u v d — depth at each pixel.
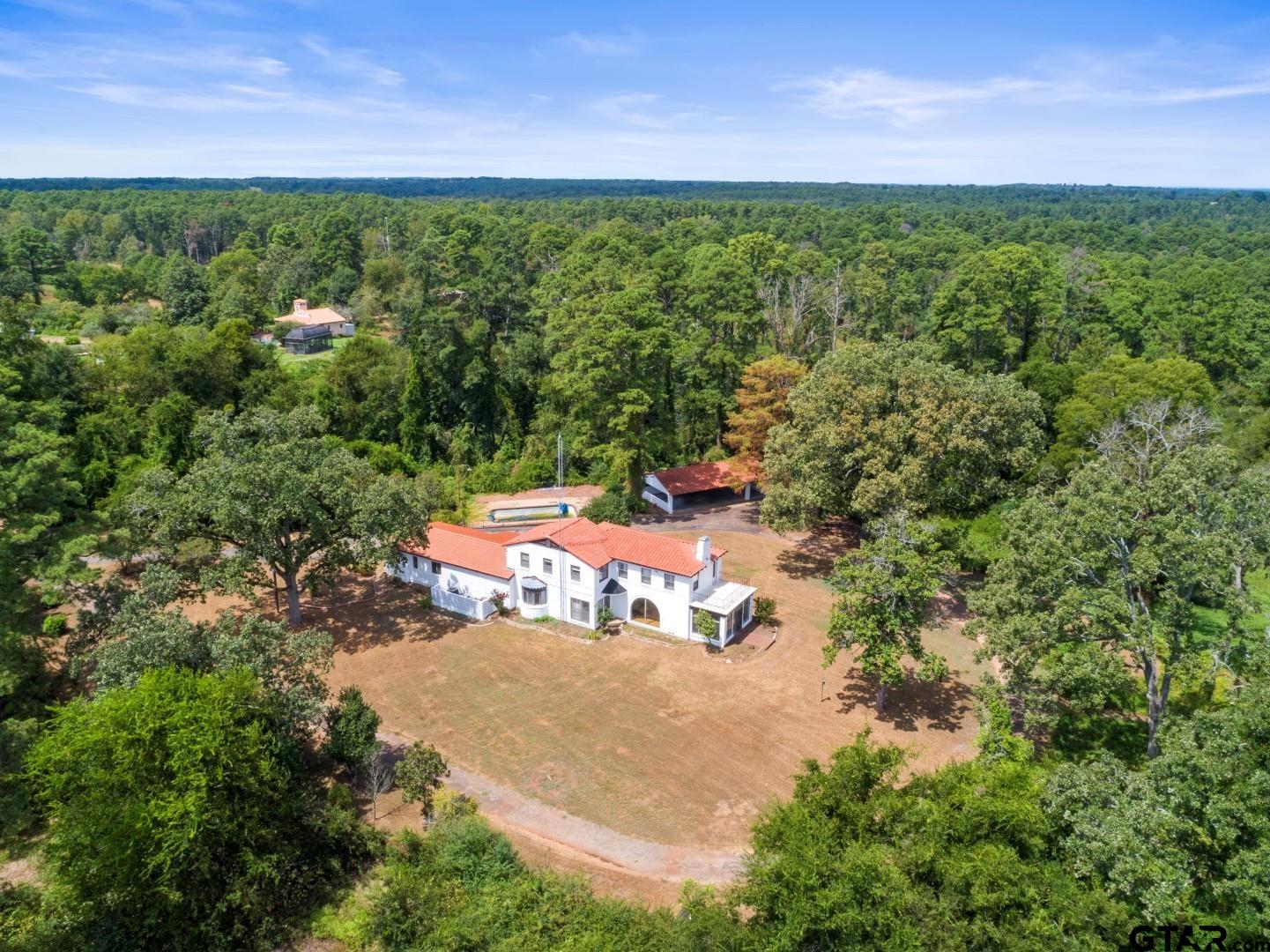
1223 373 90.94
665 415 74.12
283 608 52.09
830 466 53.03
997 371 89.50
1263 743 24.19
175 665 31.58
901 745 37.88
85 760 26.31
